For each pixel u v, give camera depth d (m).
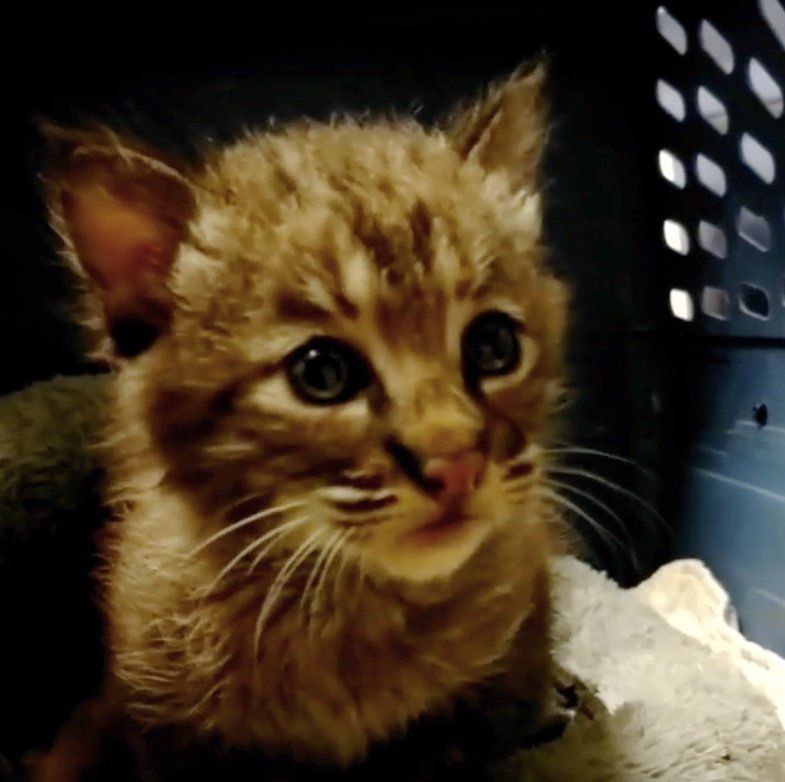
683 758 0.17
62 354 0.25
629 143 0.27
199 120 0.25
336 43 0.26
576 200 0.27
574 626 0.22
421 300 0.14
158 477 0.16
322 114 0.26
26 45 0.24
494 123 0.17
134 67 0.25
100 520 0.21
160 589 0.16
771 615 0.25
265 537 0.15
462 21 0.26
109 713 0.18
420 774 0.17
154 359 0.15
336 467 0.14
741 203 0.25
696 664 0.20
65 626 0.21
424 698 0.16
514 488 0.15
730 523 0.26
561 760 0.17
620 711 0.18
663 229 0.27
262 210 0.15
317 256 0.14
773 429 0.25
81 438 0.21
